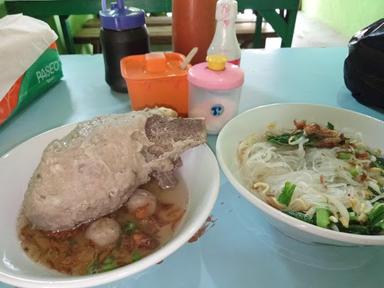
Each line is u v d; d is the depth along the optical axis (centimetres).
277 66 56
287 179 29
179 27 45
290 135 34
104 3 41
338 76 52
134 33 41
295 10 87
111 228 23
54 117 41
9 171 25
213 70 34
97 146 22
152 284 22
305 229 20
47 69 46
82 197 22
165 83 36
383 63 39
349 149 32
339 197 26
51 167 22
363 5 142
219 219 27
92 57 59
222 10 41
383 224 23
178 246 19
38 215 22
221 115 35
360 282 22
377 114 42
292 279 22
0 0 74
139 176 25
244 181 29
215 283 22
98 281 17
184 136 25
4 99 37
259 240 25
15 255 22
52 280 17
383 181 29
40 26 44
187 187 27
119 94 46
